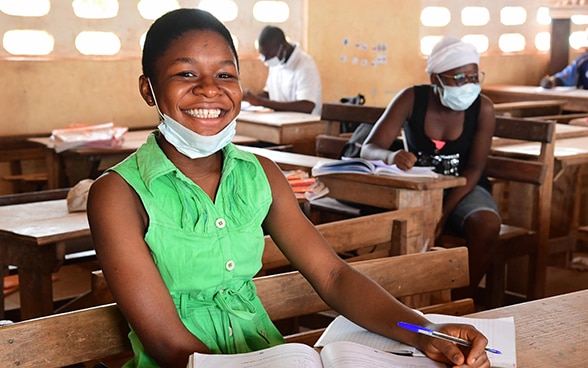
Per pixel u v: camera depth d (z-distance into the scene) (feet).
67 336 4.99
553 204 14.62
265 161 5.52
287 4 22.13
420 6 24.35
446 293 7.11
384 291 5.38
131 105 19.58
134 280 4.78
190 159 5.13
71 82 18.69
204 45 4.97
